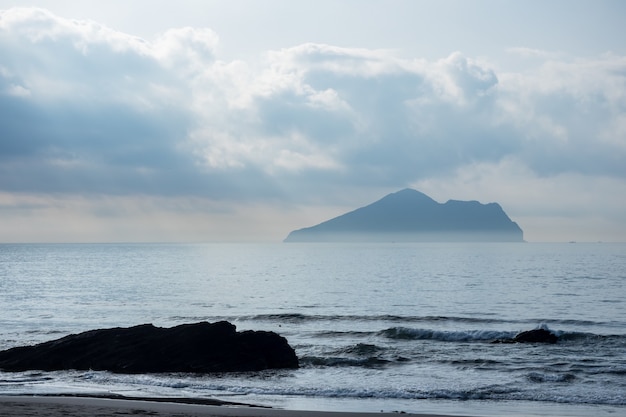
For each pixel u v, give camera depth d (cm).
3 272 12962
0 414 1853
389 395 2467
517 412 2164
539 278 10581
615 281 9800
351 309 6388
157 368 2977
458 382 2762
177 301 7131
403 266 15238
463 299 7306
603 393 2498
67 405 2016
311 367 3128
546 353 3556
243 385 2666
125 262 18475
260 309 6362
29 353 3081
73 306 6569
